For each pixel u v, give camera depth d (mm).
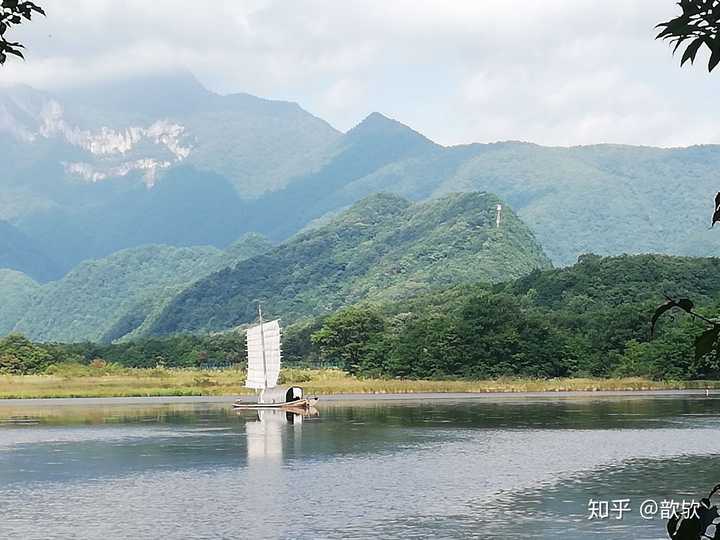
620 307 190125
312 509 45281
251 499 48438
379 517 43031
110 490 51906
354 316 198750
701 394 143875
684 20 8273
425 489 51125
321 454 67875
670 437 76688
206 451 70625
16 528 41406
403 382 162000
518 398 137500
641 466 59438
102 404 132250
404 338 179625
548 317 190750
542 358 171375
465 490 50625
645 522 41250
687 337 162000
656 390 154500
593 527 40250
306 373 189375
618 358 172000
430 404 124562
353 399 138125
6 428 91875
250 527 41031
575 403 123688
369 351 189375
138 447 73750
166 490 51781
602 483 52531
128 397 148250
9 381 165875
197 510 45406
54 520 43188
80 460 65562
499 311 175875
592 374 171250
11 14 11289
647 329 175750
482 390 153500
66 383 162375
